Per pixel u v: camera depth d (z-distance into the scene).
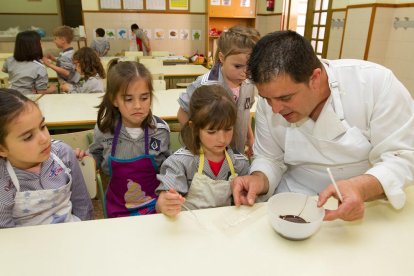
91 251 0.76
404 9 3.70
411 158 0.93
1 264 0.72
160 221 0.88
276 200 0.91
